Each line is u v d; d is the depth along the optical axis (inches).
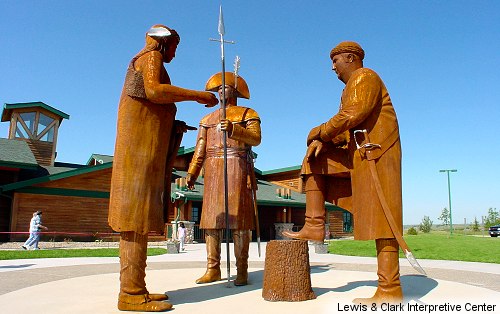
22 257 613.3
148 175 211.2
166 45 221.9
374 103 218.2
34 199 967.6
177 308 210.2
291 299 226.4
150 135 213.2
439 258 625.0
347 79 237.9
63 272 414.0
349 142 228.2
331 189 246.5
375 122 219.8
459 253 704.4
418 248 811.4
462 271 441.7
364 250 786.2
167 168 230.2
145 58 214.2
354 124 217.8
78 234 982.4
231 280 315.0
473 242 993.5
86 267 464.8
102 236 1020.5
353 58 236.5
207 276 306.8
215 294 251.4
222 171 297.4
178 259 602.9
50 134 1245.1
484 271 441.4
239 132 267.0
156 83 208.1
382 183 214.8
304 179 250.1
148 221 209.0
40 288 281.6
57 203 988.6
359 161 220.7
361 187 218.8
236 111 295.7
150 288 277.0
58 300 235.1
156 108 215.2
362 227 216.2
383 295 212.7
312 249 847.1
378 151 216.7
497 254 684.1
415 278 339.3
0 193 935.7
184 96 212.1
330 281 303.1
